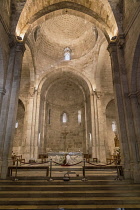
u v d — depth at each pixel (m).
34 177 8.64
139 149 9.18
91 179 8.69
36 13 13.69
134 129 9.76
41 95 21.11
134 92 10.20
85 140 21.44
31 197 6.59
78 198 6.41
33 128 18.42
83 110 23.22
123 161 9.46
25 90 21.55
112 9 12.36
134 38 9.89
